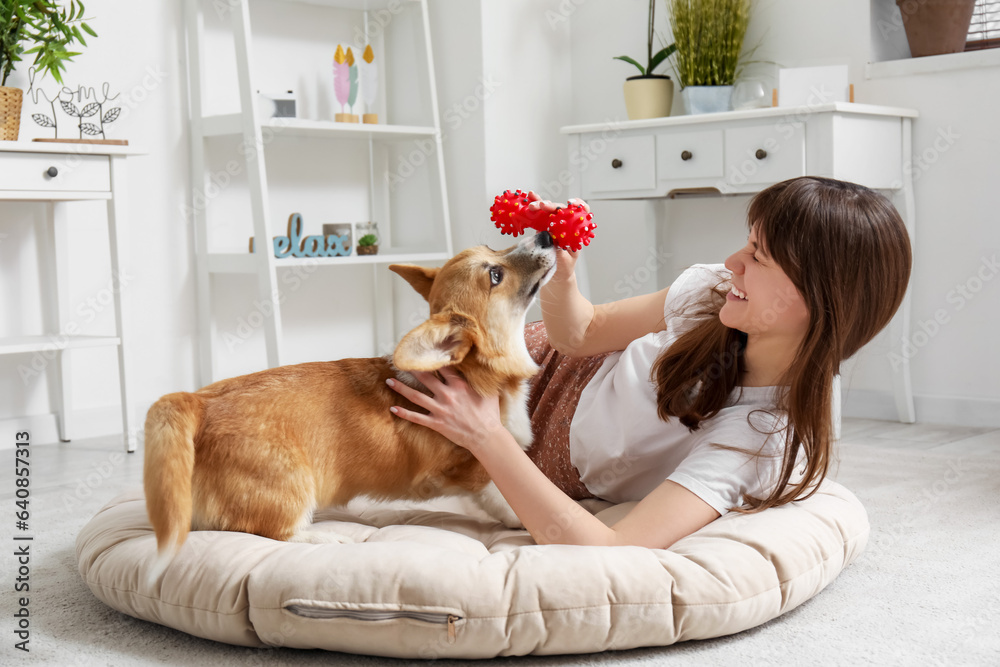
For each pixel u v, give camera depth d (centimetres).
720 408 138
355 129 307
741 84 287
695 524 128
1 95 234
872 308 128
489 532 147
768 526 127
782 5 302
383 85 355
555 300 156
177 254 303
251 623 115
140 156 292
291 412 127
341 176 347
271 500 124
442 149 346
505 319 132
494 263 132
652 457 145
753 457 131
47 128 271
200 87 298
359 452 129
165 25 295
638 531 126
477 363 131
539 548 119
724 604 114
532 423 167
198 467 124
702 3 296
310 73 335
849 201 126
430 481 135
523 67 343
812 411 128
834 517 137
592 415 152
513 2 337
